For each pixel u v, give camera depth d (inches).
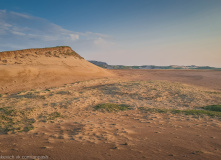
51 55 1566.2
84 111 419.5
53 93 652.7
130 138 214.5
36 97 574.2
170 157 152.2
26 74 1018.7
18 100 518.0
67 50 1785.2
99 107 453.1
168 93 673.6
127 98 594.2
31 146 179.6
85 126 279.4
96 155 155.2
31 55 1433.3
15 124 296.7
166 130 255.9
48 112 394.0
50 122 317.1
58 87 821.2
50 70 1171.9
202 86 997.2
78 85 897.5
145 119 340.8
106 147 178.7
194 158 150.0
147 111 415.8
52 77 1053.2
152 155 156.6
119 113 402.9
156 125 290.7
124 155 156.0
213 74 1939.0
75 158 147.3
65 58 1599.4
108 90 729.6
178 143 193.8
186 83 1113.4
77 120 334.3
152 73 2033.7
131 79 1312.7
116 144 189.3
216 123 297.9
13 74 978.1
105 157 150.6
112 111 420.2
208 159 148.2
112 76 1418.6
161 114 384.2
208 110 440.5
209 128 266.2
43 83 917.8
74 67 1422.2
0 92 705.0
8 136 226.2
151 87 786.8
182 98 598.5
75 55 1791.3
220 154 160.7
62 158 146.9
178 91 708.7
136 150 169.8
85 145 184.9
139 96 623.8
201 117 347.9
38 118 344.2
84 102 512.7
